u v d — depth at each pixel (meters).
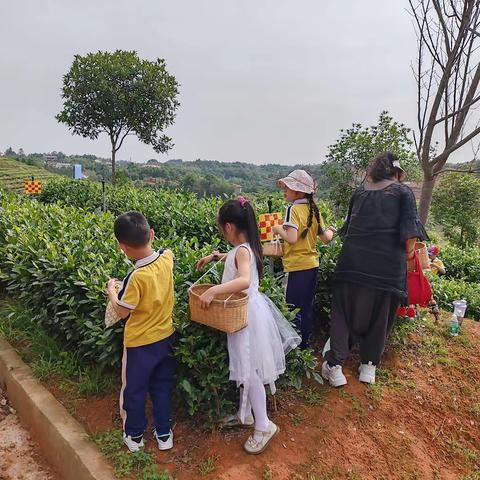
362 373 3.72
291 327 3.21
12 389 3.70
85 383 3.51
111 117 16.39
